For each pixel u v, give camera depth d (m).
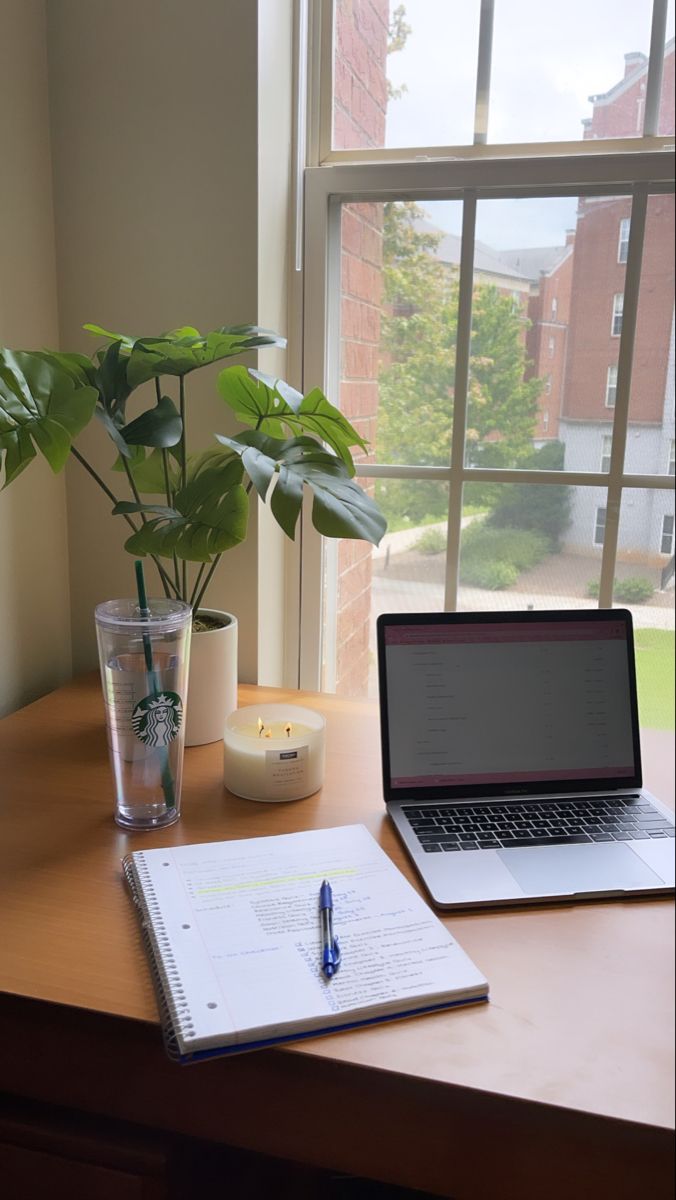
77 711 1.19
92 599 1.34
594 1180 0.57
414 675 0.97
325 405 1.05
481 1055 0.60
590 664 0.99
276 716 1.05
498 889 0.78
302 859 0.82
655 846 0.86
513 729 0.97
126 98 1.18
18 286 1.16
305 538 1.39
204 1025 0.60
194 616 1.18
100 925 0.73
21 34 1.13
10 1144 0.70
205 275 1.21
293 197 1.30
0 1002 0.65
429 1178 0.60
